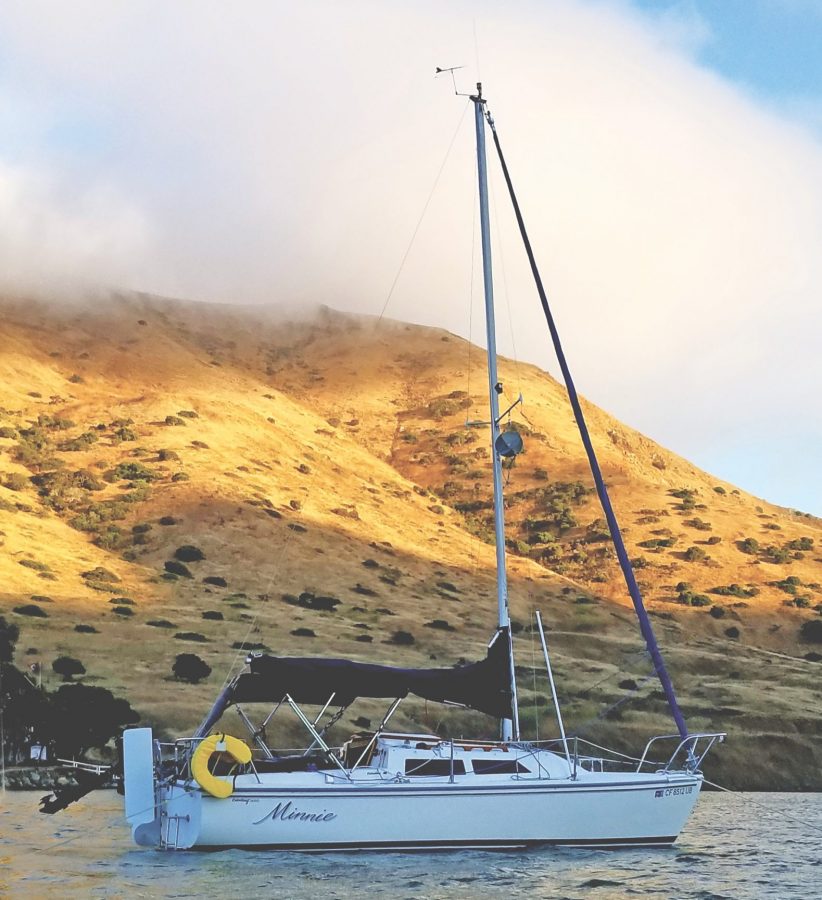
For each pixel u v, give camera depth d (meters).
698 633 117.75
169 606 96.38
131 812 26.91
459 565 130.38
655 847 28.52
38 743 52.03
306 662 27.34
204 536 118.12
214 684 70.19
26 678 56.69
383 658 85.88
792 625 124.56
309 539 123.75
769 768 65.81
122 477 131.50
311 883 24.20
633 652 97.44
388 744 27.88
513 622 106.44
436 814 26.86
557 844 27.69
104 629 83.56
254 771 26.92
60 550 107.38
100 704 55.41
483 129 35.53
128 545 115.31
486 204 34.84
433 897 23.22
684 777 28.72
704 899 24.06
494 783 27.19
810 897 24.53
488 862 26.50
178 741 27.62
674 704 30.67
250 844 26.47
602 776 28.30
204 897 22.94
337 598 108.44
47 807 29.59
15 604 86.25
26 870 25.77
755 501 198.25
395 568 122.75
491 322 33.41
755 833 36.25
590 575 137.12
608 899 23.61
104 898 22.80
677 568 138.88
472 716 64.75
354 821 26.55
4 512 112.81
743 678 91.38
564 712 71.31
